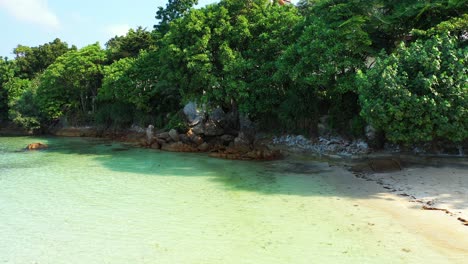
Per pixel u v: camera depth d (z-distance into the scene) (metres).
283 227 14.57
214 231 14.40
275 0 37.91
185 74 34.72
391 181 20.72
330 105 32.31
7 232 14.80
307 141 32.12
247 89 32.94
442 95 21.55
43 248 13.22
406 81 22.23
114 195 19.95
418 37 26.09
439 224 14.21
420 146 27.20
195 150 35.44
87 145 42.88
